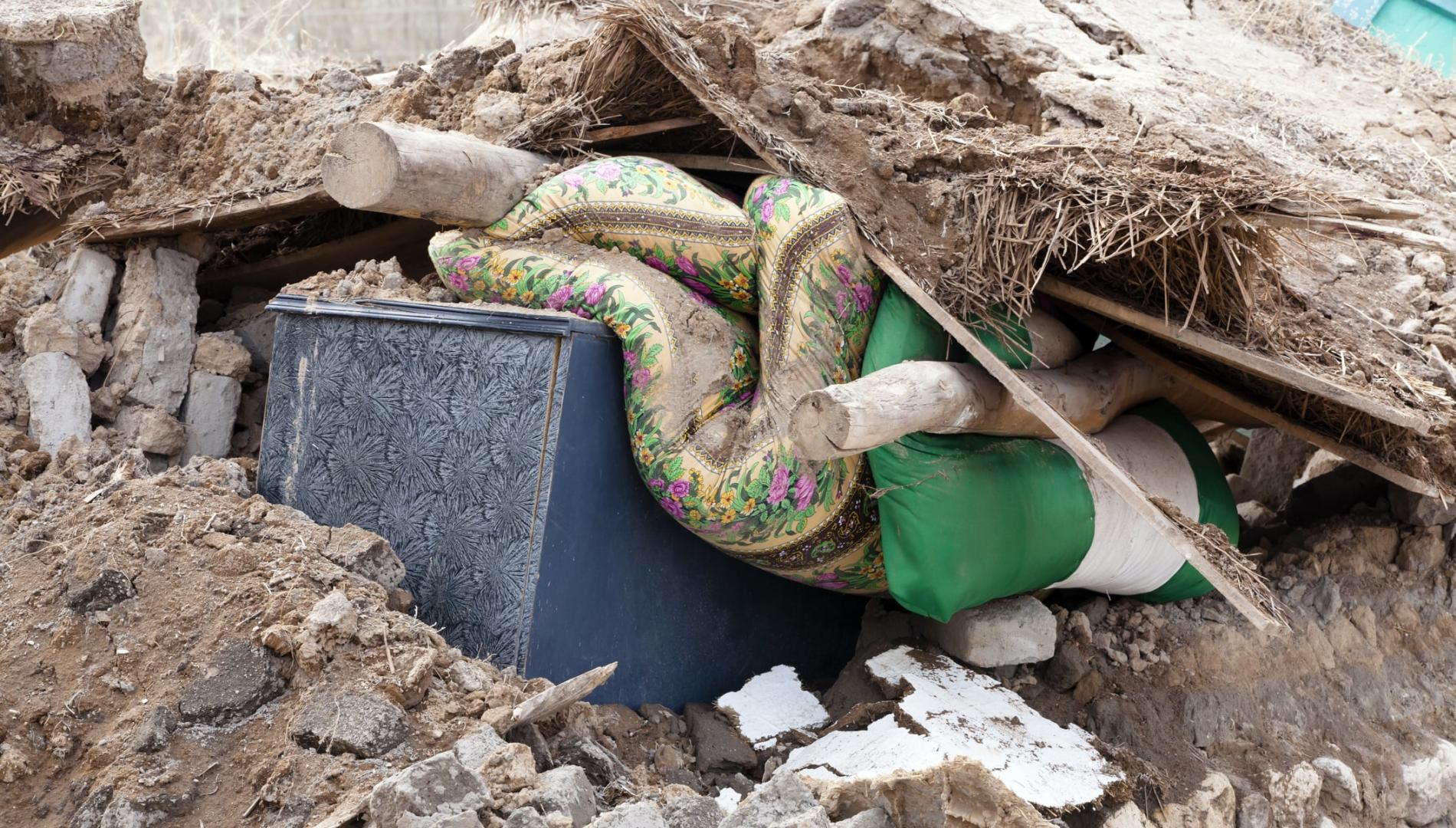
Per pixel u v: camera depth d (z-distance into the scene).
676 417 3.52
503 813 2.58
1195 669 4.09
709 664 3.93
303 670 2.95
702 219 3.69
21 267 4.64
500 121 4.39
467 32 11.38
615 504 3.59
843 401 3.04
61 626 3.01
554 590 3.45
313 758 2.76
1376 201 3.33
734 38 3.94
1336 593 4.41
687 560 3.84
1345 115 5.84
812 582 3.92
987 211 3.53
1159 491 4.05
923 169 3.76
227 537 3.29
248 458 4.34
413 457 3.67
